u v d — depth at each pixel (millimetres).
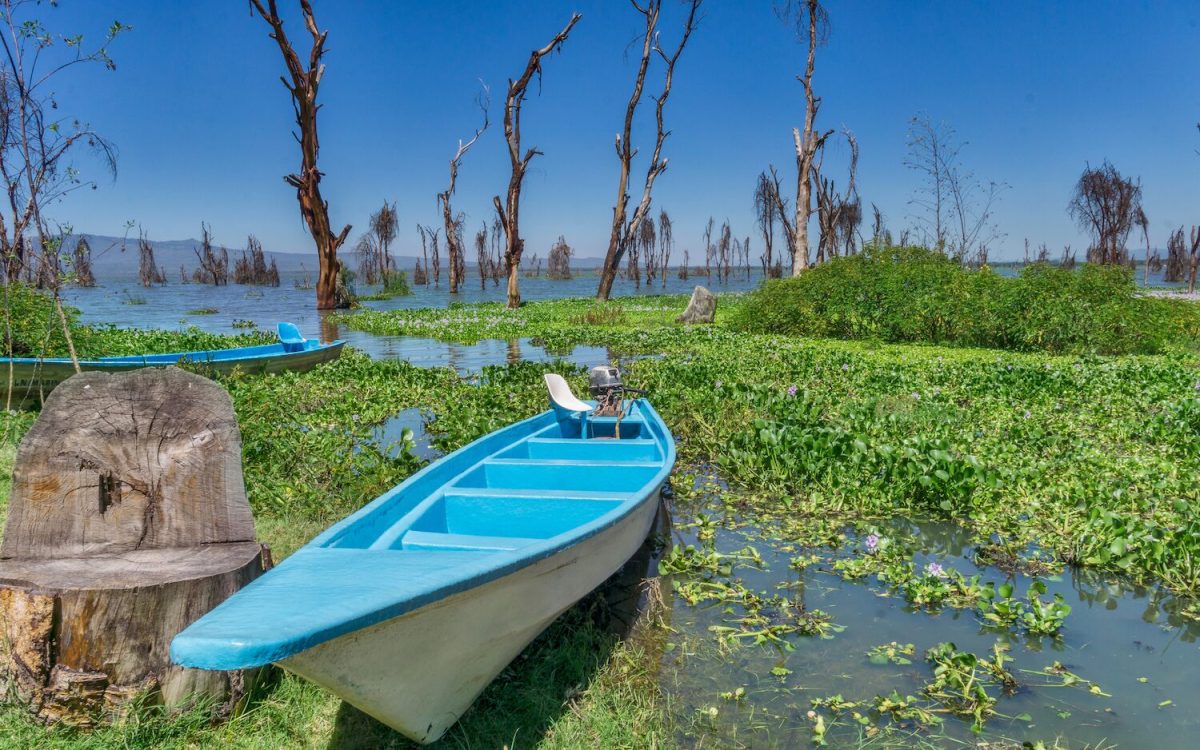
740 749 3193
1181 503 5410
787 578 4984
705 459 7988
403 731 2908
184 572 3170
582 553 3621
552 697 3473
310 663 2324
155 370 3557
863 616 4445
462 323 25188
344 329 25594
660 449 6000
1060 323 16156
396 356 17922
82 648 2990
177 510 3562
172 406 3562
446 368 13758
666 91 34469
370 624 2363
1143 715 3467
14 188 6562
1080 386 11047
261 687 3389
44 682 2998
